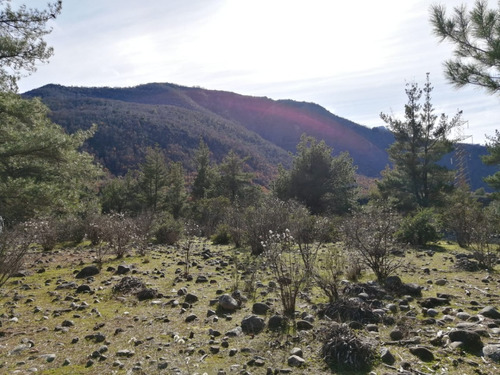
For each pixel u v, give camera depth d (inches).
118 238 440.1
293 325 178.1
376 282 253.4
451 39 400.8
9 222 383.6
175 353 150.5
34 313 215.5
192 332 173.3
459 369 127.9
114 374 132.7
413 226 510.0
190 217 1139.9
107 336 173.5
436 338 153.0
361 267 302.8
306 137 1205.7
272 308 209.3
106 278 311.0
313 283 243.8
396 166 1195.3
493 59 369.1
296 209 600.4
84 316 206.5
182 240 622.8
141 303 232.1
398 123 1107.3
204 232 792.3
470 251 439.5
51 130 411.2
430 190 1111.6
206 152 1887.3
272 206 516.7
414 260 374.6
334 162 1187.3
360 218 377.4
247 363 138.9
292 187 1165.1
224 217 833.5
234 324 185.0
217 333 171.0
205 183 1843.0
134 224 532.7
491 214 502.9
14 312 216.8
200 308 217.0
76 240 614.2
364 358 135.4
